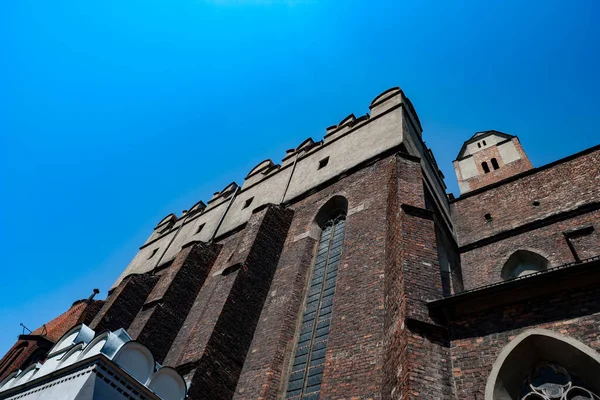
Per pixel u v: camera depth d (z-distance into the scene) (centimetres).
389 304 1034
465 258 1761
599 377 619
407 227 1153
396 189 1384
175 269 2112
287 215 1953
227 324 1363
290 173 2478
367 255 1336
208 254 2261
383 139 1959
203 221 3002
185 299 1998
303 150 2706
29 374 951
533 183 1848
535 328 721
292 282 1516
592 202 1521
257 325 1457
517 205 1817
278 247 1777
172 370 892
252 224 1858
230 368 1284
